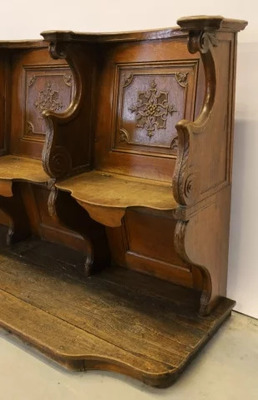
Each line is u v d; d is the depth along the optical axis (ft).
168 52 5.35
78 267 6.77
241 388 4.74
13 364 5.09
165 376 4.56
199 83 5.16
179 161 4.37
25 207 7.57
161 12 5.96
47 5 7.13
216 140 4.96
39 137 6.87
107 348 4.91
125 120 5.83
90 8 6.64
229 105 5.11
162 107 5.50
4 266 6.79
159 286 6.22
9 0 7.60
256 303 6.00
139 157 5.75
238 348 5.40
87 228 6.27
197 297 5.94
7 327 5.33
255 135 5.47
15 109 7.13
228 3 5.38
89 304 5.79
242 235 5.89
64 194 5.80
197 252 5.00
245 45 5.33
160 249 6.14
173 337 5.12
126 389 4.71
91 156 6.17
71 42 5.40
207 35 4.16
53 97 6.59
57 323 5.37
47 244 7.59
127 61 5.70
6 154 7.27
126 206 4.74
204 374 4.94
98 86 5.99
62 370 4.99
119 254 6.70
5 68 7.02
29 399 4.57
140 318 5.49
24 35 7.63
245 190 5.71
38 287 6.20
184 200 4.47
